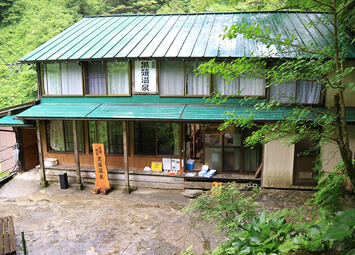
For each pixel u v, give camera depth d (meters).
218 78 10.07
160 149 10.98
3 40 24.67
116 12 26.34
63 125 11.80
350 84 3.16
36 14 26.38
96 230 7.72
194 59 9.34
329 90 9.23
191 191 10.04
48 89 11.41
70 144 11.89
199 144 13.48
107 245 7.00
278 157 9.70
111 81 10.90
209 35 10.83
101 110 10.16
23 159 12.99
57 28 24.00
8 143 14.95
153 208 9.02
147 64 10.43
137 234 7.47
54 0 26.59
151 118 9.23
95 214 8.68
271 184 9.88
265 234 3.80
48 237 7.43
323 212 4.27
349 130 9.16
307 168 9.56
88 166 11.67
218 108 9.66
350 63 8.81
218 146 10.50
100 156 10.34
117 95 10.81
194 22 12.41
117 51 10.18
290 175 9.73
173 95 10.40
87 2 26.64
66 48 11.15
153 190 10.55
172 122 9.69
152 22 13.05
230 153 10.48
